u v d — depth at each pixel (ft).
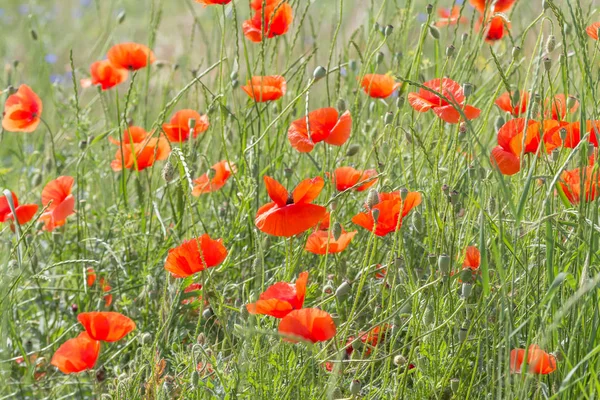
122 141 12.10
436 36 11.77
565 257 10.68
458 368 10.82
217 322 11.41
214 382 10.77
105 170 12.95
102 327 10.51
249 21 11.75
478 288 11.05
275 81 11.59
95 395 11.43
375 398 10.74
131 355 11.60
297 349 10.82
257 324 10.68
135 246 12.10
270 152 12.00
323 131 11.03
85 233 12.11
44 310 11.76
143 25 23.71
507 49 13.14
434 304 10.68
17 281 11.08
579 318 10.43
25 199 12.51
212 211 12.35
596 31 11.20
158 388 10.78
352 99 12.62
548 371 10.27
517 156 10.67
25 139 13.99
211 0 11.54
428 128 11.89
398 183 11.86
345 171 11.23
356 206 11.84
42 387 11.46
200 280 11.39
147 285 11.52
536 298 10.80
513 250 10.62
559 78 12.44
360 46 13.25
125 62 12.39
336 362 10.37
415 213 10.83
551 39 10.91
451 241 10.86
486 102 12.30
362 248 11.57
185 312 11.39
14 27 23.06
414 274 11.21
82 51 21.62
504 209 11.13
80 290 11.59
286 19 11.71
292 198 10.58
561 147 10.80
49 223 11.61
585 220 10.55
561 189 10.66
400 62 12.37
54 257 12.12
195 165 12.36
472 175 10.93
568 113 11.36
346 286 10.60
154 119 13.66
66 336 11.74
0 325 11.05
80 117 12.79
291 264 11.03
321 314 10.20
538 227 10.56
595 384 10.25
